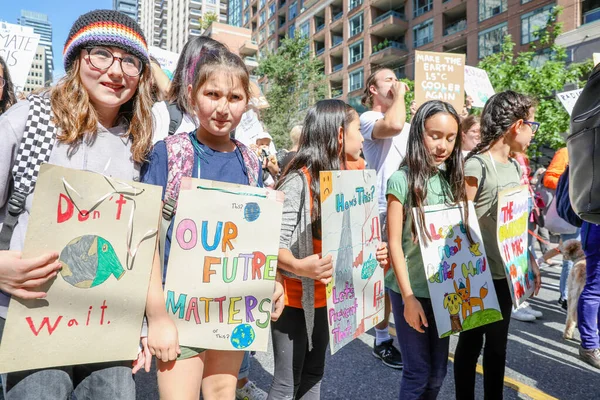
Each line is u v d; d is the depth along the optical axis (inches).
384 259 80.4
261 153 174.6
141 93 59.5
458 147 82.0
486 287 80.7
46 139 51.3
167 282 55.5
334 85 1424.7
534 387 111.9
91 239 49.6
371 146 128.6
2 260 44.9
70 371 53.4
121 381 54.7
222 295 58.0
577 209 55.1
